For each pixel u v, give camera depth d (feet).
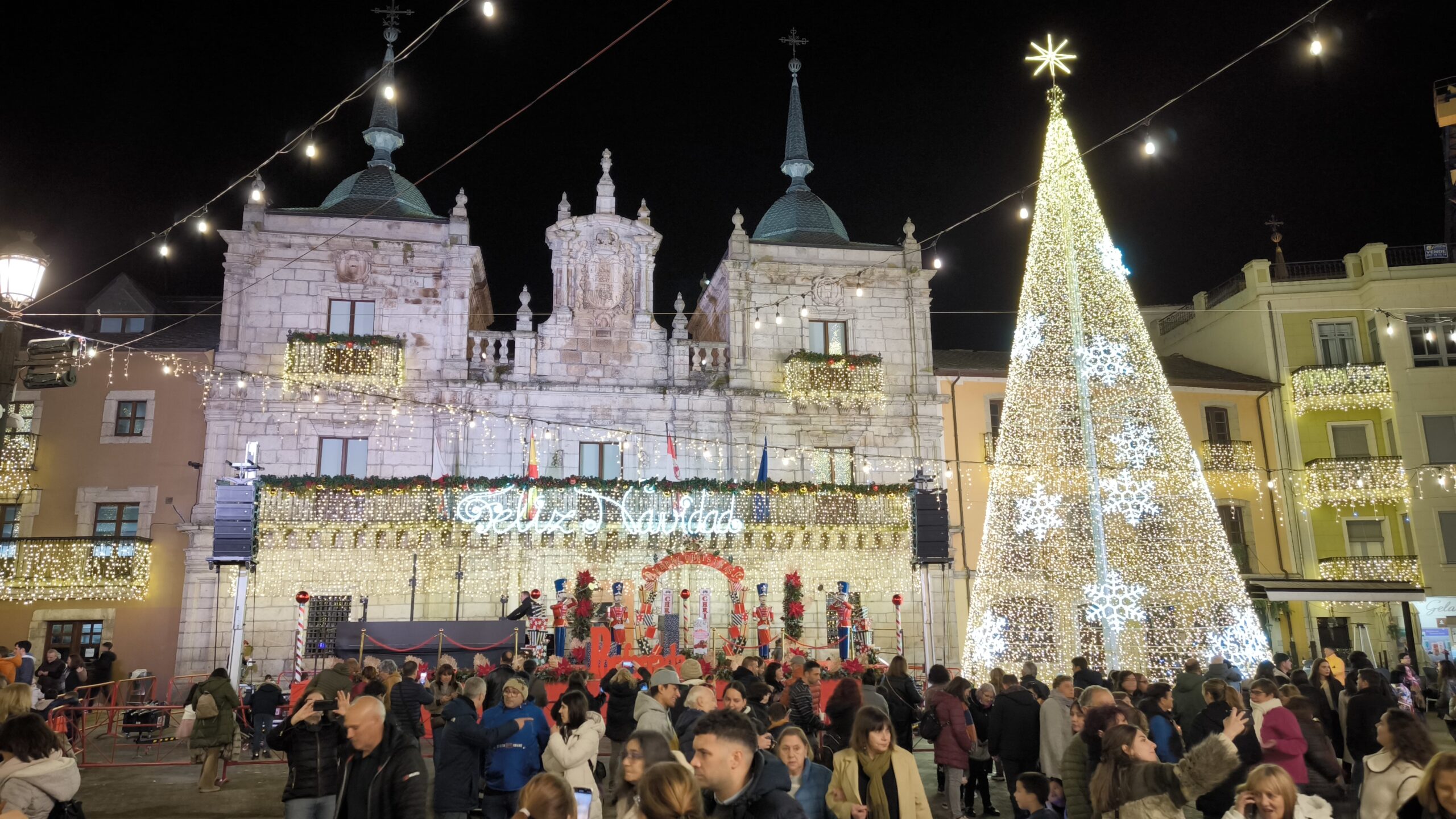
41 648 88.69
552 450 95.81
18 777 23.26
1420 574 107.34
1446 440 110.32
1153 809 19.77
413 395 94.99
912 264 106.52
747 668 43.65
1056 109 75.10
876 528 96.17
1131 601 76.43
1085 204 74.43
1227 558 73.05
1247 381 115.03
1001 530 79.56
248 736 63.87
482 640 71.26
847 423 102.27
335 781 28.14
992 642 77.10
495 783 29.55
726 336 104.22
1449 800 18.47
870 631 96.12
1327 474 111.14
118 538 89.30
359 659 58.65
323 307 95.66
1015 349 78.38
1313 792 32.40
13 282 32.96
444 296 97.71
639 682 42.24
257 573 86.63
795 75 119.96
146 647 88.89
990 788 50.06
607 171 104.68
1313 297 117.29
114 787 50.67
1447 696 74.08
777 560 95.30
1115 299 74.69
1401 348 112.98
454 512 87.15
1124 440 74.90
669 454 97.81
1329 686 48.19
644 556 91.91
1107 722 24.62
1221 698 34.24
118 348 94.99
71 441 93.20
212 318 103.35
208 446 91.50
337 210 99.25
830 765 30.19
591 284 101.04
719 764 16.42
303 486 84.69
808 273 104.63
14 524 91.97
